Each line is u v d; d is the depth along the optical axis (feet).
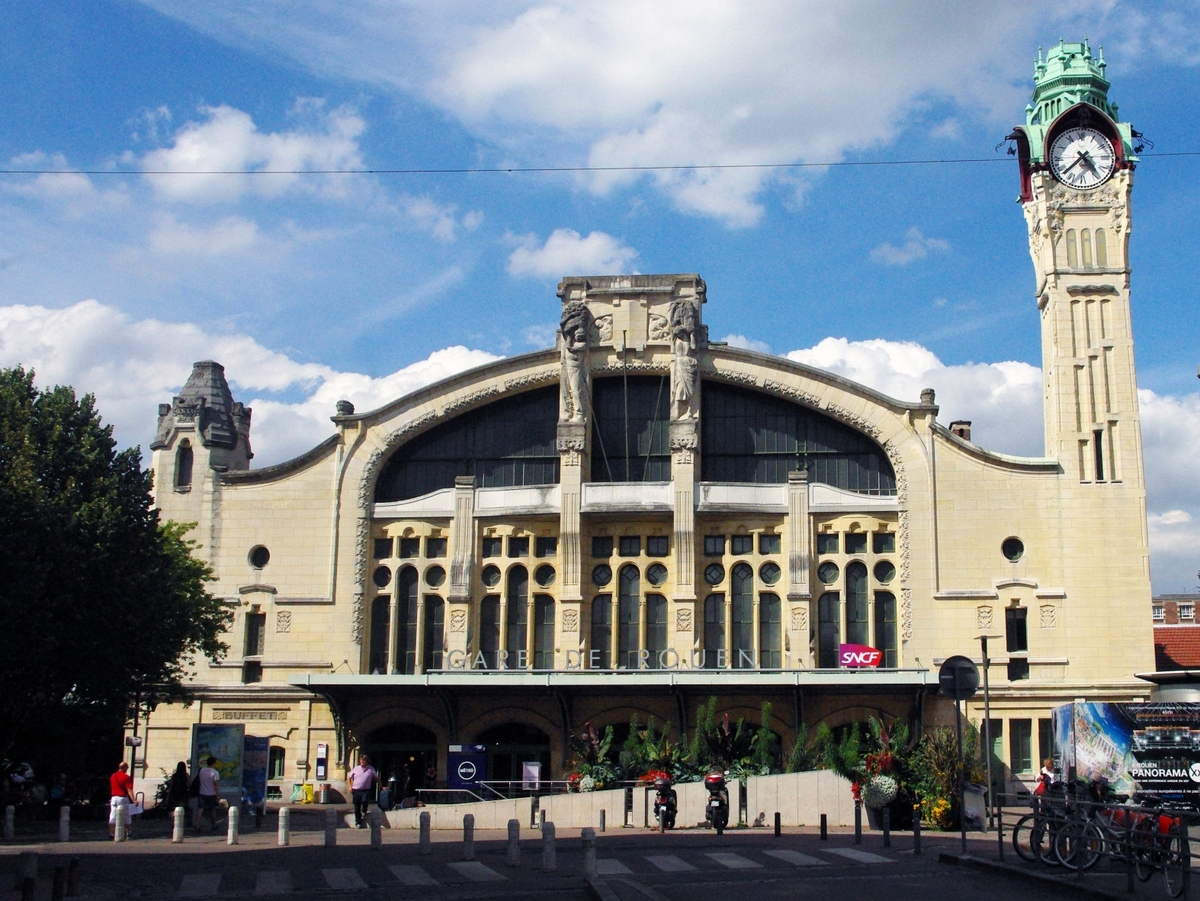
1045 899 76.23
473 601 191.11
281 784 188.65
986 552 185.06
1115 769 117.08
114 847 114.01
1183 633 213.66
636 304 199.31
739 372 196.13
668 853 107.96
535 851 111.45
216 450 200.85
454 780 173.78
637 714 184.24
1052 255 190.90
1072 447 185.68
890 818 135.64
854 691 178.60
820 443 197.26
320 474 198.70
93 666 142.61
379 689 180.24
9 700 147.84
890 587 187.93
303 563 195.93
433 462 203.00
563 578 188.14
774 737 179.63
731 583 190.19
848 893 78.89
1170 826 78.38
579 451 192.03
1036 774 177.47
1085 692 178.19
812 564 188.85
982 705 180.55
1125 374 186.60
